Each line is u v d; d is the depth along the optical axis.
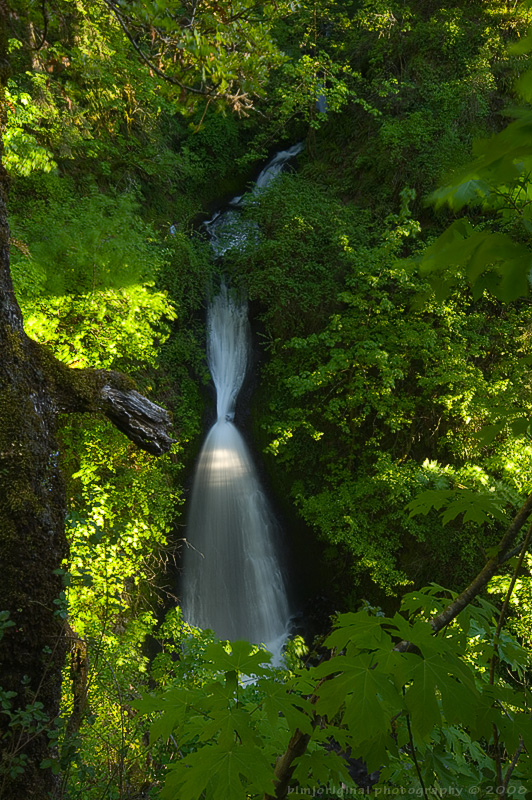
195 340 12.05
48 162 7.04
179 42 3.40
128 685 3.60
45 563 2.94
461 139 12.05
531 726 0.94
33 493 2.94
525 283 0.67
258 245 12.80
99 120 11.87
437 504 1.17
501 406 0.98
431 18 14.26
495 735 0.96
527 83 0.59
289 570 11.97
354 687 0.82
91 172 11.58
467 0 14.24
